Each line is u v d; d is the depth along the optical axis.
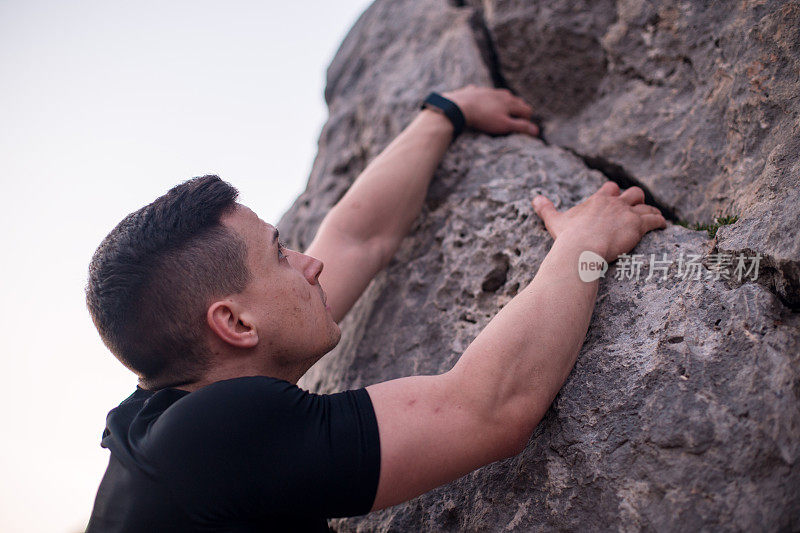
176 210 1.32
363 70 2.97
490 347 1.28
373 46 3.00
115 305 1.29
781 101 1.57
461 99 2.18
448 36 2.63
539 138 2.40
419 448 1.19
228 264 1.30
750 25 1.71
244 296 1.32
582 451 1.32
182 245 1.29
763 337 1.26
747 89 1.68
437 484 1.23
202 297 1.28
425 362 1.81
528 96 2.49
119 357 1.36
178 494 1.15
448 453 1.21
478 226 1.94
